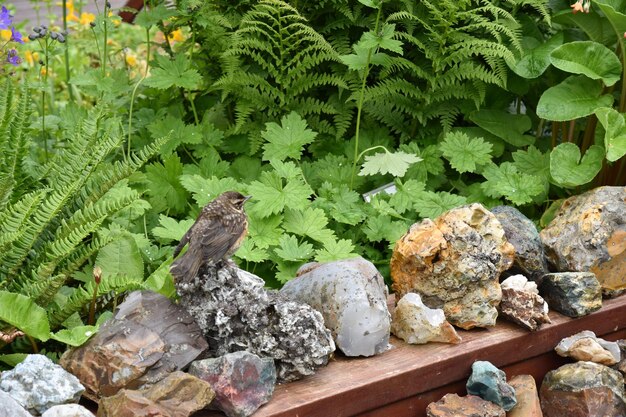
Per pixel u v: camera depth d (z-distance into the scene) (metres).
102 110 4.68
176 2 5.95
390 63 5.54
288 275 4.92
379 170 5.64
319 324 3.88
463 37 5.68
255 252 4.88
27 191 4.48
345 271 4.14
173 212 5.55
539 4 5.70
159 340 3.66
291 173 5.19
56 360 3.98
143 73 8.84
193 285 3.84
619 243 4.82
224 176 5.71
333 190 5.46
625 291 4.96
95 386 3.59
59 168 4.55
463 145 5.66
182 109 6.10
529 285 4.54
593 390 4.38
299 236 5.30
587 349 4.49
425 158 5.75
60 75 8.45
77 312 4.16
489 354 4.30
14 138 4.33
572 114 5.54
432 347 4.24
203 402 3.49
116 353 3.59
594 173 5.35
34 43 8.81
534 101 6.39
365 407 3.90
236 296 3.82
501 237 4.45
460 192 5.82
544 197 5.73
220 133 5.83
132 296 3.84
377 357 4.14
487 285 4.41
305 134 5.54
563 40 5.85
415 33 5.89
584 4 5.34
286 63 5.84
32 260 4.24
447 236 4.37
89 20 8.36
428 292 4.40
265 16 5.75
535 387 4.38
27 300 3.71
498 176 5.59
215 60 6.16
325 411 3.76
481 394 4.20
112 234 4.45
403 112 6.16
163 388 3.47
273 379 3.71
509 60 5.45
